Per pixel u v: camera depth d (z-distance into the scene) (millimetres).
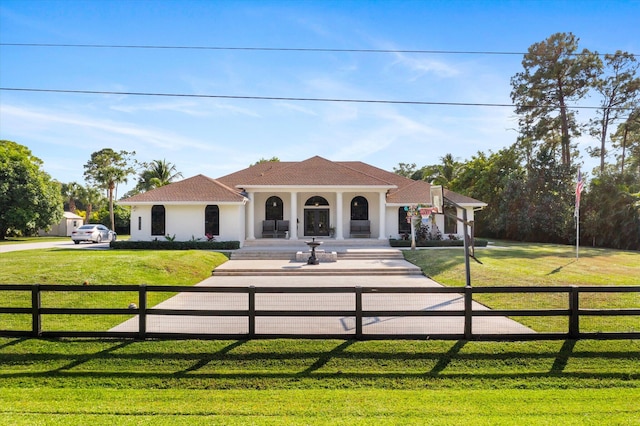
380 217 25797
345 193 27828
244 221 26062
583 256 20609
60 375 6543
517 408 5461
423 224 25781
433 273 16328
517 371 6684
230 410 5398
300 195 28062
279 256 21281
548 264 17344
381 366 6832
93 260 16062
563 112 37062
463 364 6879
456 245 24703
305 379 6449
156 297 11789
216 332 8227
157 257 17281
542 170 33938
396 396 5887
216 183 26484
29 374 6562
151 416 5191
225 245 23109
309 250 22094
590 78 36312
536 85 37625
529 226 32625
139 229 24875
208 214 24891
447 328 8508
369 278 16094
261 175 28156
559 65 35938
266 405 5566
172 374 6578
